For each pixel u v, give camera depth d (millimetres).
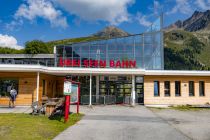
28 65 24500
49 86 29344
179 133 12734
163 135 12156
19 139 10430
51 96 30125
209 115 20906
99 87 31922
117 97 30156
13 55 45406
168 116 19562
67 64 29953
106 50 33344
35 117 16406
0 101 25156
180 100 29562
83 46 33531
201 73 29391
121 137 11508
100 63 30078
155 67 33250
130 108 25141
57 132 12156
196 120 17656
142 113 21047
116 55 33250
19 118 15539
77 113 18969
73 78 32188
